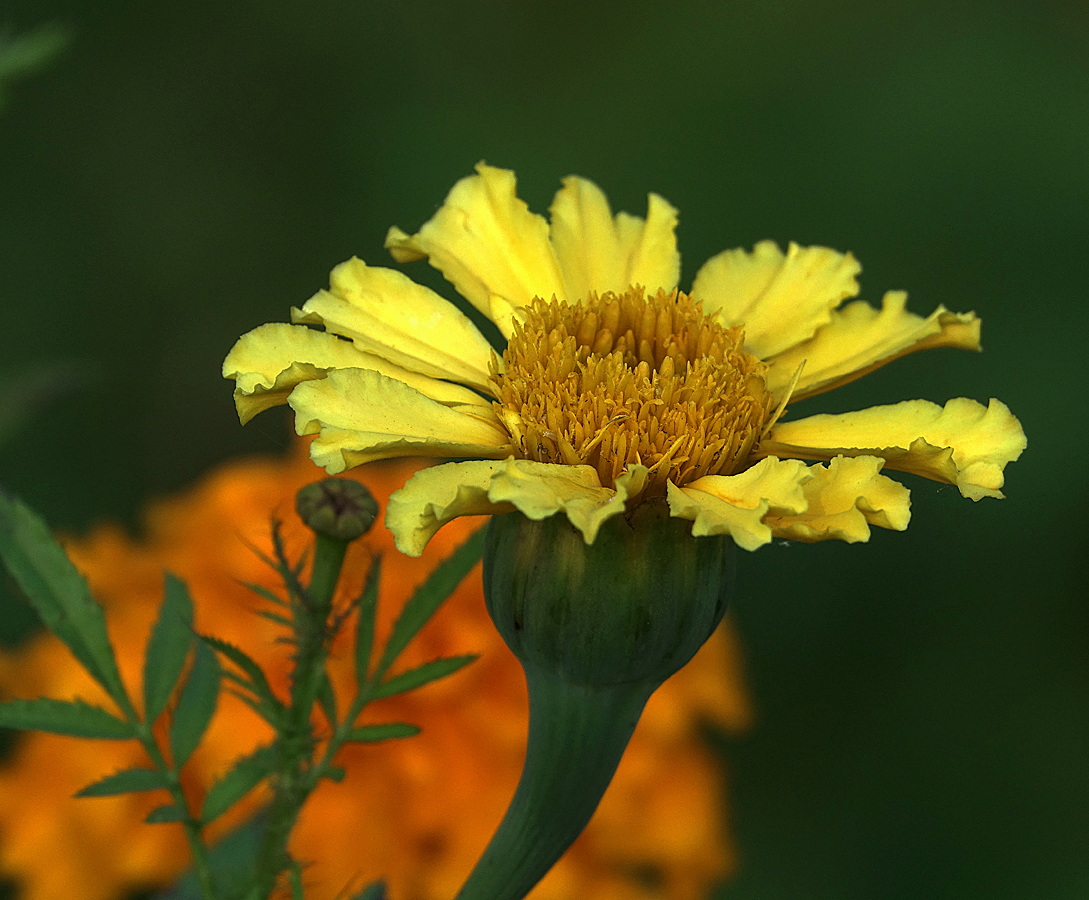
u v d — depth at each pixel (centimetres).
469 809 35
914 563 61
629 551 28
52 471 63
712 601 29
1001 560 62
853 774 57
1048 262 72
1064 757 58
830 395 66
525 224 31
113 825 35
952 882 55
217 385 73
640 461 29
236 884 29
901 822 56
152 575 36
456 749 35
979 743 58
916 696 59
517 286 31
